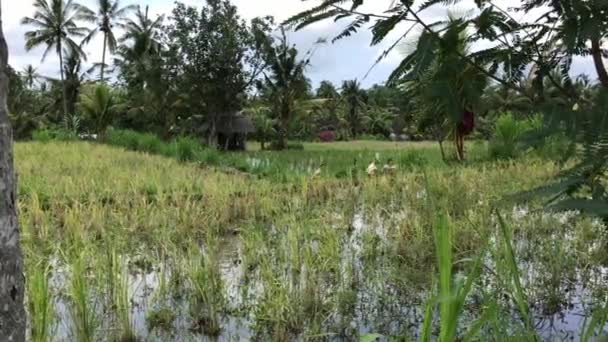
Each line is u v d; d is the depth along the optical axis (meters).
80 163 15.88
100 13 46.91
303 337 4.32
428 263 6.15
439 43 1.74
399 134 61.03
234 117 43.59
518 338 2.52
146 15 45.44
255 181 12.95
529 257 6.17
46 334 3.82
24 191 10.19
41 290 3.87
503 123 14.81
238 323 4.60
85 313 4.13
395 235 7.11
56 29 45.06
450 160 16.12
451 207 8.21
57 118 50.81
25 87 51.59
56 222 8.16
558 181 1.70
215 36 38.25
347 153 32.91
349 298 4.95
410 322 4.52
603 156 1.51
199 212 8.39
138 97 42.12
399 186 11.23
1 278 1.93
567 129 1.56
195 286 4.93
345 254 6.54
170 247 6.70
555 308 4.77
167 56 38.91
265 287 5.12
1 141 1.90
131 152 21.39
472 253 5.77
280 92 42.81
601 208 1.53
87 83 46.88
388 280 5.55
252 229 7.34
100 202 9.17
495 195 8.20
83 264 4.92
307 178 12.85
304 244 6.36
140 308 4.94
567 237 6.97
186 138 22.84
